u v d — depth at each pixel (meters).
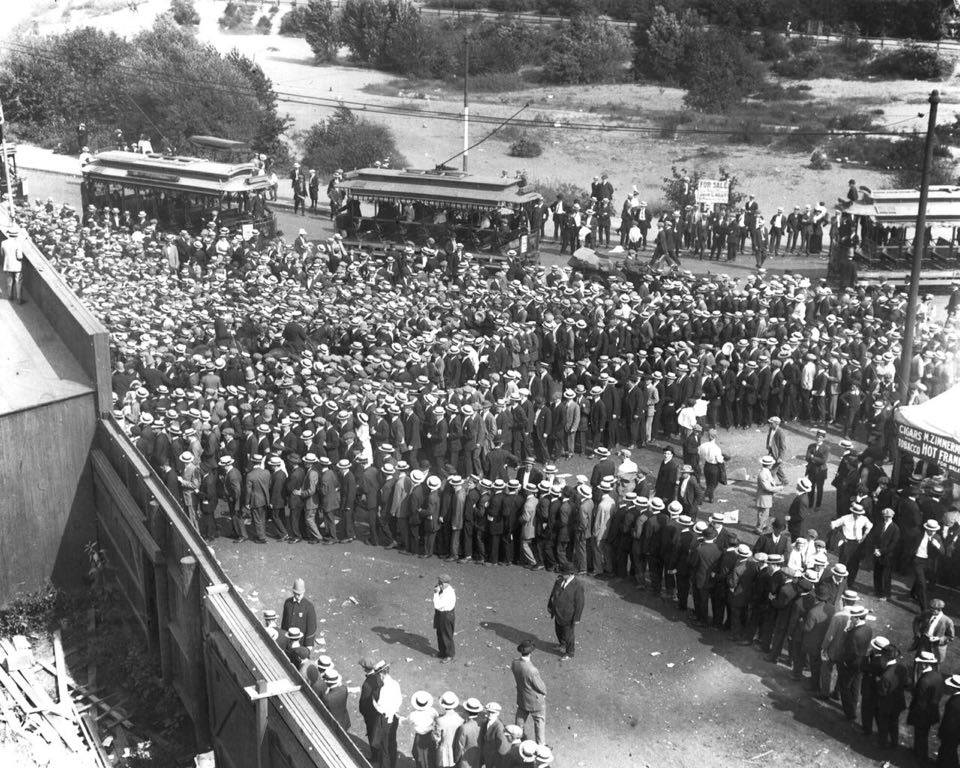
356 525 25.88
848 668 18.72
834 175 60.69
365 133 65.12
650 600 22.75
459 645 20.84
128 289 36.09
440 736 16.23
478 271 40.59
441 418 27.05
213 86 65.44
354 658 20.34
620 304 35.03
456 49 85.44
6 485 21.98
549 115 73.31
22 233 28.44
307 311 34.53
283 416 26.61
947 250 42.84
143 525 19.81
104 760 18.06
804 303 35.75
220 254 42.00
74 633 21.91
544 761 15.15
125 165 47.69
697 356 31.84
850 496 25.14
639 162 64.81
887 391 29.48
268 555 24.17
